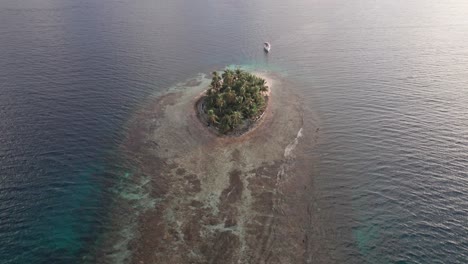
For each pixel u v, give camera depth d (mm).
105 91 93375
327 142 78062
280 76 108125
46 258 52188
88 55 112312
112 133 77938
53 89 91750
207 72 109125
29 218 57688
